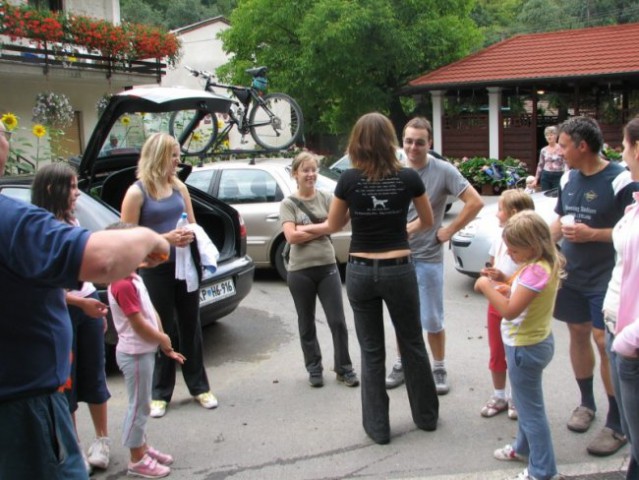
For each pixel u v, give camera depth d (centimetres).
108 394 374
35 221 184
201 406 454
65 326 221
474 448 382
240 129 1039
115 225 315
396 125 2339
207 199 600
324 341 590
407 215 416
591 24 4888
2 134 207
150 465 361
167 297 433
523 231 325
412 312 386
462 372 504
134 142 828
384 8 1969
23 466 206
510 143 1942
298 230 465
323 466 368
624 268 283
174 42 1558
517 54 1983
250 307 714
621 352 269
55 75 1338
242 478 357
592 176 376
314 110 2286
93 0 1655
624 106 1942
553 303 338
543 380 479
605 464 359
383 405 391
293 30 2122
